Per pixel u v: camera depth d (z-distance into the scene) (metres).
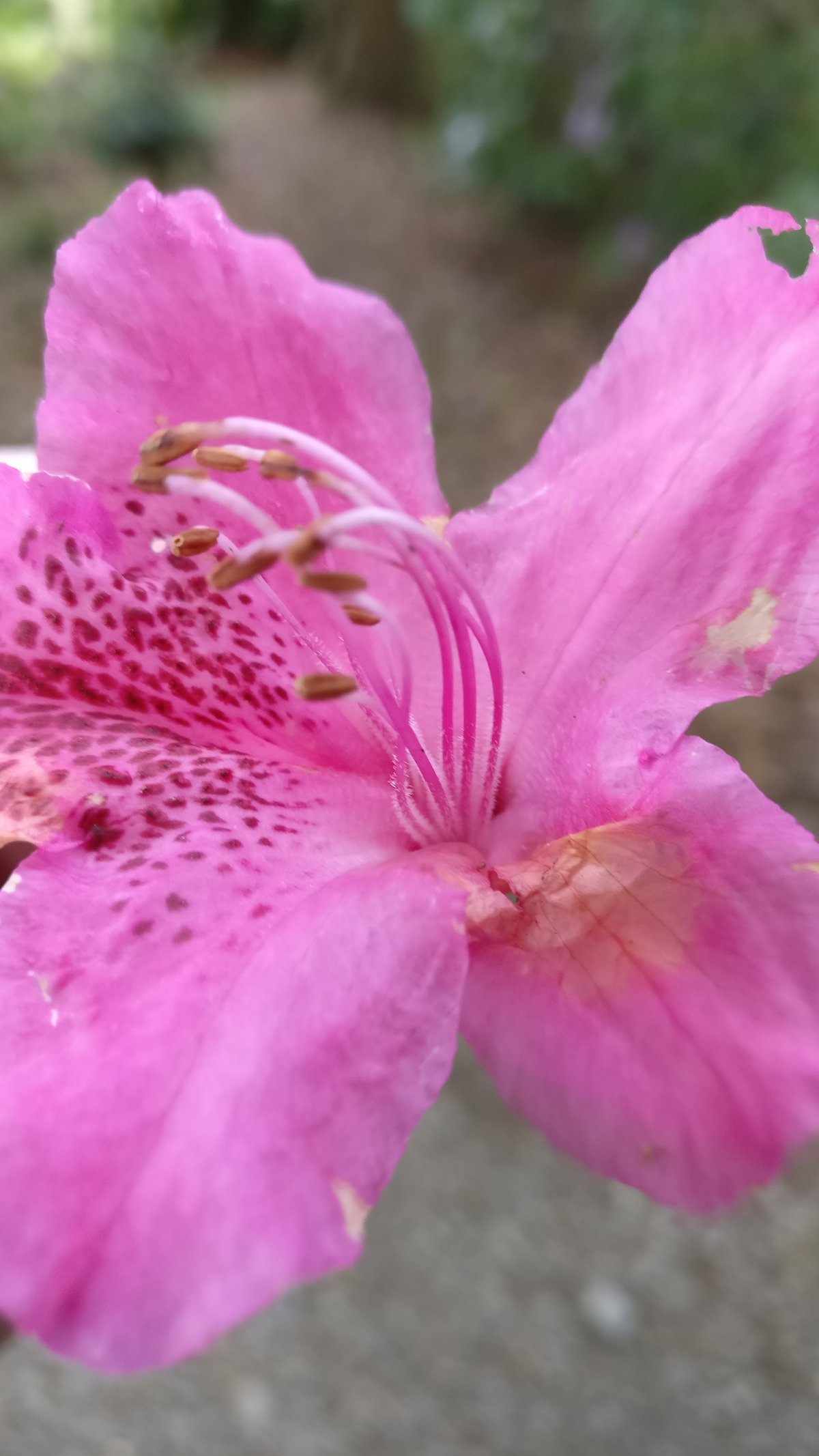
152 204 0.10
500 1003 0.09
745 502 0.10
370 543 0.10
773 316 0.10
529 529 0.11
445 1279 0.22
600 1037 0.09
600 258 0.47
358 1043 0.09
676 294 0.10
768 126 0.40
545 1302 0.22
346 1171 0.08
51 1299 0.08
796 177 0.37
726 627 0.09
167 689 0.10
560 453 0.11
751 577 0.09
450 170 0.53
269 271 0.11
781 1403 0.21
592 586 0.10
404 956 0.09
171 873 0.09
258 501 0.11
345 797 0.10
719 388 0.10
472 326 0.47
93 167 0.59
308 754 0.11
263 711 0.11
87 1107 0.08
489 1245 0.23
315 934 0.09
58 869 0.09
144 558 0.10
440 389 0.43
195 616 0.10
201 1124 0.08
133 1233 0.08
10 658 0.10
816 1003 0.09
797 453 0.09
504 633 0.11
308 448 0.10
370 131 0.71
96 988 0.09
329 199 0.59
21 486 0.10
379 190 0.60
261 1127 0.08
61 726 0.10
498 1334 0.22
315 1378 0.21
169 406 0.10
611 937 0.09
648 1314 0.22
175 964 0.09
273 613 0.11
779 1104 0.08
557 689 0.10
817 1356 0.21
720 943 0.09
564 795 0.10
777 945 0.09
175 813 0.10
